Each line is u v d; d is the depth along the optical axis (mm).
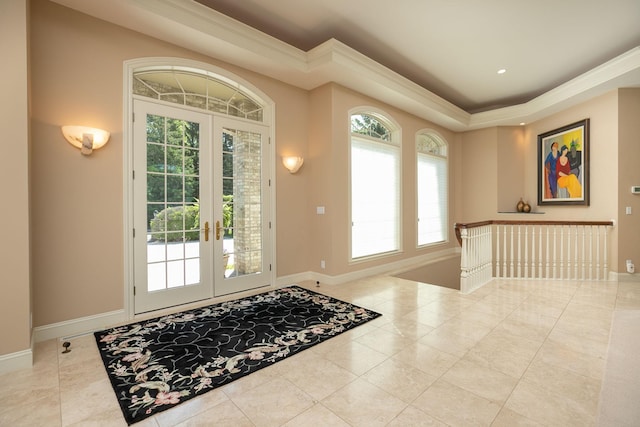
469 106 6512
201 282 3635
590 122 4910
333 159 4430
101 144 2865
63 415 1718
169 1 2902
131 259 3107
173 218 3420
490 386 1977
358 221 4953
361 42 4023
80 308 2826
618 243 4543
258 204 4176
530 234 5945
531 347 2508
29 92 2445
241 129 3988
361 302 3646
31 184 2547
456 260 6672
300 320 3074
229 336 2709
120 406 1786
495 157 6492
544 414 1710
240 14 3449
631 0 3145
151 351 2438
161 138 3336
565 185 5375
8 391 1932
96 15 2854
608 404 1788
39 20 2613
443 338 2678
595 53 4262
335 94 4434
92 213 2881
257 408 1774
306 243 4727
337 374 2121
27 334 2227
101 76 2926
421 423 1647
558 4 3229
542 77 5047
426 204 6398
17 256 2201
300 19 3543
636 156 4500
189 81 3611
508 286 4320
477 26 3646
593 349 2471
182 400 1835
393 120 5418
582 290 4117
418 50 4203
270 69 3963
